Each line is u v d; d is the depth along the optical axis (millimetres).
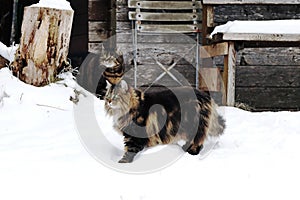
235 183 3443
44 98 6555
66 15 7223
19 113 5988
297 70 9305
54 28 7055
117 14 9898
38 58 6973
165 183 3461
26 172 3676
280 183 3439
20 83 6875
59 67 7328
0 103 6258
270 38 7422
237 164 3961
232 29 7430
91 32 10609
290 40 7445
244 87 9328
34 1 14250
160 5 9859
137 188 3338
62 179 3518
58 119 5793
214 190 3295
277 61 9289
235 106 8211
